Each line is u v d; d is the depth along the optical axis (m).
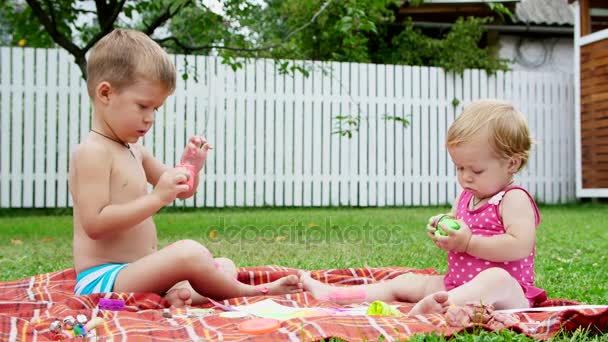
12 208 8.34
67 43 6.00
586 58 9.38
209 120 8.59
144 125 2.48
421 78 9.38
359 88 9.12
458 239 2.30
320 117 8.96
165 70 2.47
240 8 6.18
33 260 3.98
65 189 8.17
